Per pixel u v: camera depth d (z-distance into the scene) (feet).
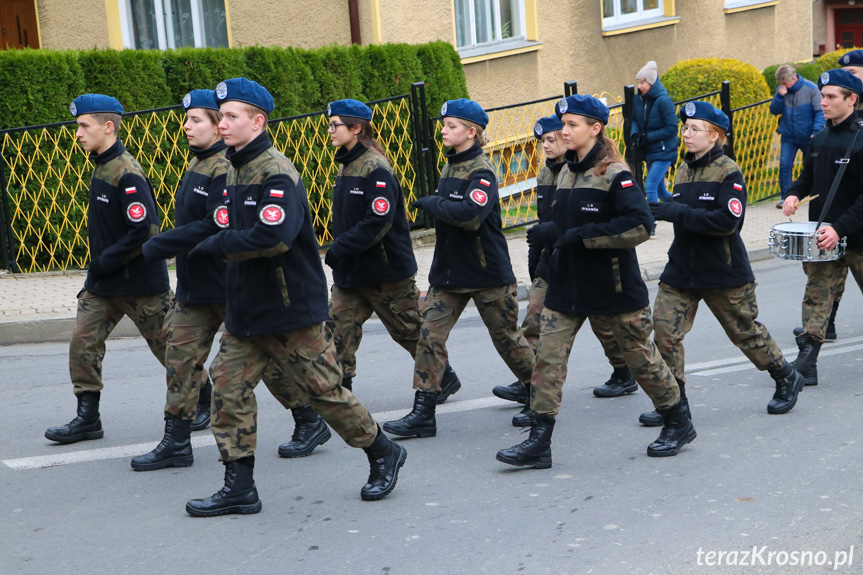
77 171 32.32
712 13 58.29
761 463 15.88
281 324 13.67
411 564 12.60
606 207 15.21
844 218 19.11
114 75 32.50
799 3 64.39
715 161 17.24
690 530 13.34
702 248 17.38
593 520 13.84
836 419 17.99
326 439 17.65
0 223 31.35
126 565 12.82
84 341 17.62
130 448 17.63
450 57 40.60
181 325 16.39
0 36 40.86
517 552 12.86
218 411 14.25
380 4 42.06
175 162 33.88
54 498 15.28
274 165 13.55
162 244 15.20
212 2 42.27
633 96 36.63
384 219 17.89
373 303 18.83
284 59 35.42
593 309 15.56
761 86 47.93
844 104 19.44
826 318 20.25
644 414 18.47
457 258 17.99
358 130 18.24
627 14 54.39
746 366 22.20
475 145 18.01
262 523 14.12
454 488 15.38
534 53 48.55
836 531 13.12
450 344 25.43
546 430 16.05
